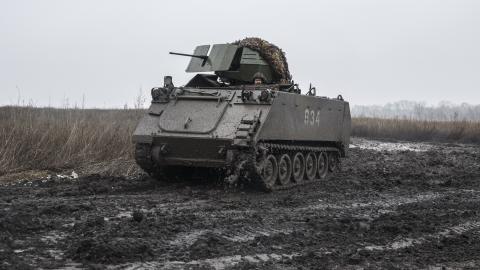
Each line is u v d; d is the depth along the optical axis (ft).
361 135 146.61
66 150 59.31
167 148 49.32
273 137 49.47
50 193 44.16
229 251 28.19
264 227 34.09
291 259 27.20
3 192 44.34
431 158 88.12
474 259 28.84
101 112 77.00
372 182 58.13
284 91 54.29
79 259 25.62
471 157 91.56
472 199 49.37
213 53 57.31
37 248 27.12
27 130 58.70
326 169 62.34
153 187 49.98
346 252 29.09
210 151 48.19
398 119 153.17
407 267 26.81
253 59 57.21
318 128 58.65
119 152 62.49
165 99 52.29
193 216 35.76
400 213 40.81
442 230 35.53
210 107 50.21
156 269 24.63
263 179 48.06
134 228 31.53
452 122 147.13
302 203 44.21
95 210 37.19
